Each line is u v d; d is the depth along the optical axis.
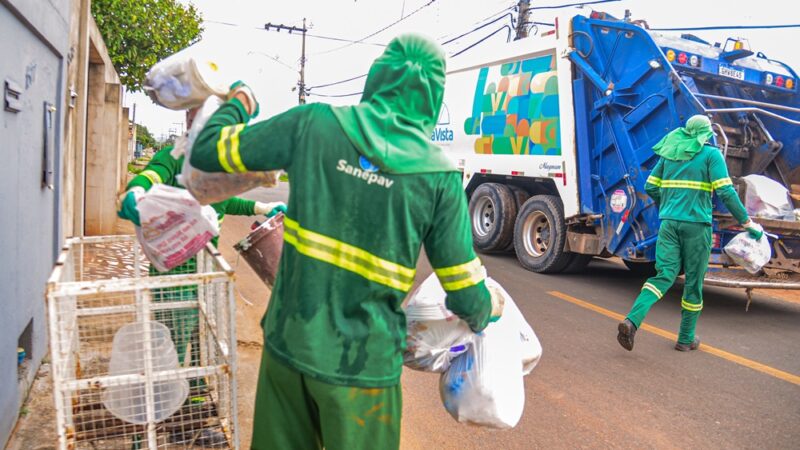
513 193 9.73
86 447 2.77
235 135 1.99
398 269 1.99
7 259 3.22
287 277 2.02
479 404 2.44
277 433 2.06
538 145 8.83
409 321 2.49
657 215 7.22
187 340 3.26
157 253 2.48
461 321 2.45
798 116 7.98
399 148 1.98
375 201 1.95
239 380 4.36
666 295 8.04
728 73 7.62
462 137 10.45
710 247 5.53
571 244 8.41
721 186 5.41
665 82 7.09
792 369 5.31
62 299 2.54
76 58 7.73
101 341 3.37
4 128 3.19
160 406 2.79
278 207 3.43
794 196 7.75
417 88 2.05
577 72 8.20
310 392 1.98
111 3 14.59
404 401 4.31
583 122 8.11
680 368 5.18
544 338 5.80
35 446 3.20
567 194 8.33
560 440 3.83
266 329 2.09
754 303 8.00
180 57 2.26
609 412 4.25
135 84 16.48
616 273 9.41
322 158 1.97
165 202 2.38
